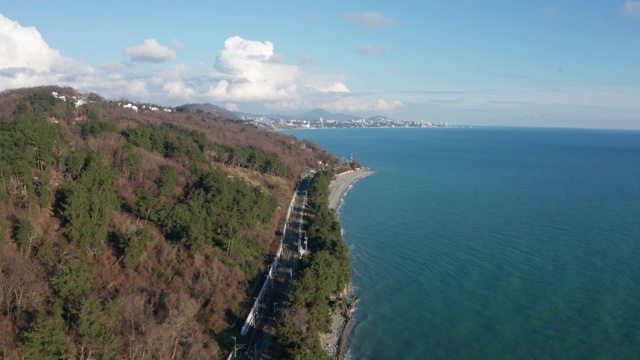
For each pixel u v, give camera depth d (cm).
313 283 8806
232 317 8356
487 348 8200
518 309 9519
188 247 9531
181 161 14962
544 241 13738
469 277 11194
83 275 6688
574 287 10450
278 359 7231
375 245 13738
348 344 8438
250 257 10694
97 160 10656
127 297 7194
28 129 10025
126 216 9938
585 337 8438
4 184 8662
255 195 13400
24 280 6309
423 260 12400
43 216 8794
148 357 6234
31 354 5319
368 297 10262
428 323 9094
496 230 15000
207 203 10981
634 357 7825
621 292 10150
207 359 6700
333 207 18825
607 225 15362
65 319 6216
